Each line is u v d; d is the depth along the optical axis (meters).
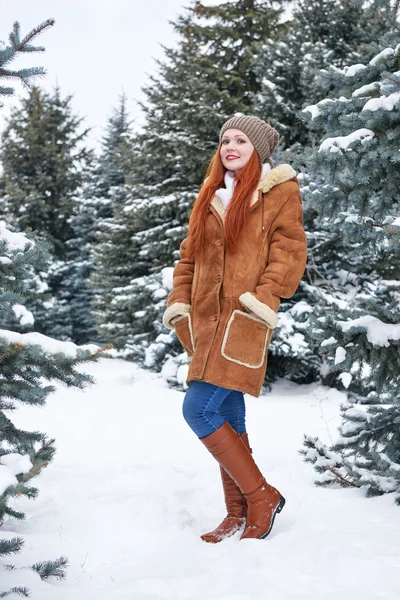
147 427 5.57
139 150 15.07
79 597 1.95
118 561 2.38
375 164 3.29
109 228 15.69
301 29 12.21
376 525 2.87
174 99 14.39
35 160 25.03
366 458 3.63
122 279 15.33
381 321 3.21
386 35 3.74
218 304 2.69
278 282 2.66
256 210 2.77
